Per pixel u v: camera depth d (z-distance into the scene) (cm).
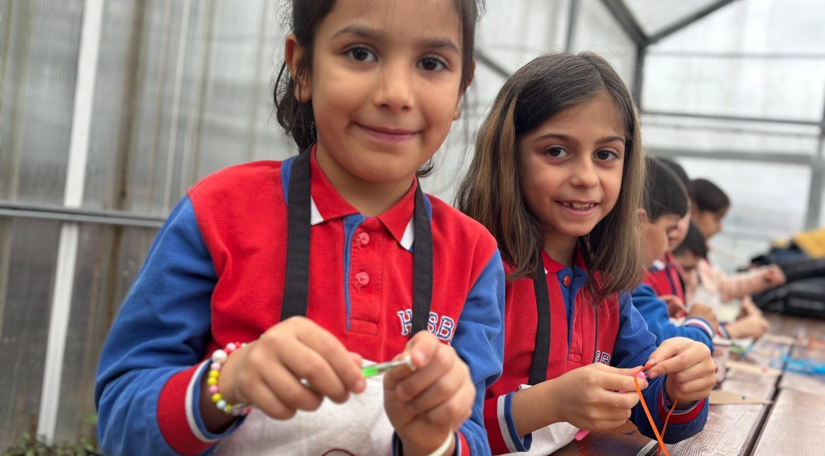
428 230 83
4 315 239
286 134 96
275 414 59
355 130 73
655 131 987
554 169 110
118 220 271
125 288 283
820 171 925
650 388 114
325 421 73
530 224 111
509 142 112
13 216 237
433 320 81
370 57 73
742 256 955
